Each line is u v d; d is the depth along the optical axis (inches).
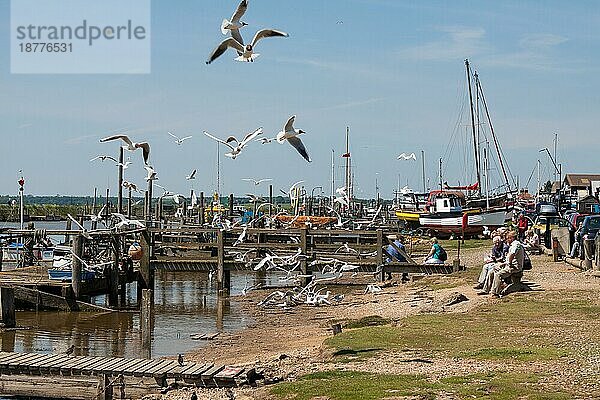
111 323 1122.7
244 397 579.5
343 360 661.9
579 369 576.1
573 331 735.7
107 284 1315.2
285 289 1488.7
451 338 729.6
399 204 3307.1
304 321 1088.8
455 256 1815.9
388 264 1455.5
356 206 3314.5
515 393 510.0
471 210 2468.0
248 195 1675.7
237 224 1732.3
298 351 788.6
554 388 520.7
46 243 1533.0
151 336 1006.4
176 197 1182.9
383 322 916.6
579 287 1045.8
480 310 915.4
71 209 4355.3
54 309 1210.0
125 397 613.0
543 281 1119.6
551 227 1958.7
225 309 1263.5
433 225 2464.3
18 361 644.7
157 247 1512.1
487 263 1112.2
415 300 1120.8
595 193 3243.1
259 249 1476.4
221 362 784.3
